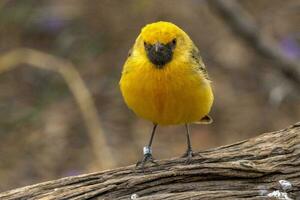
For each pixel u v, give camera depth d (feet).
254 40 49.19
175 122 30.27
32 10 60.39
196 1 60.08
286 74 49.98
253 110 53.01
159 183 27.04
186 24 59.26
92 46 57.67
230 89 55.01
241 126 51.55
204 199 26.43
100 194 26.99
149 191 26.99
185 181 27.14
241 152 28.43
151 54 28.86
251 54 57.41
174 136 50.60
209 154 28.76
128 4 60.70
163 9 60.03
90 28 59.06
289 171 27.40
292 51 54.19
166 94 28.71
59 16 59.93
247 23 49.03
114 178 27.66
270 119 52.21
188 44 29.89
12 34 59.06
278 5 61.26
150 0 60.44
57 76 55.11
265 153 28.12
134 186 26.99
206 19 59.88
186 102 28.96
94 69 56.13
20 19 59.82
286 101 53.88
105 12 60.39
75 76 51.85
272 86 54.75
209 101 29.81
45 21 59.47
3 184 46.73
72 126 51.34
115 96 53.93
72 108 52.85
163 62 28.71
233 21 48.96
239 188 27.09
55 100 53.78
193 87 28.78
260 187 27.09
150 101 29.04
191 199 26.37
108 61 56.70
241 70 56.54
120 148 49.32
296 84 50.39
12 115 52.42
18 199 27.35
